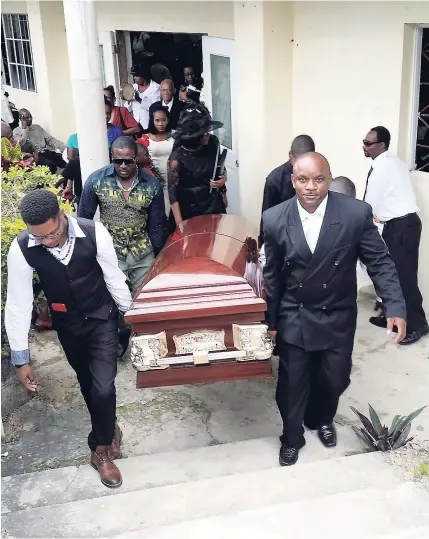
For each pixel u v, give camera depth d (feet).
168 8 23.81
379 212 14.34
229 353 9.86
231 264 10.48
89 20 14.26
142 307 9.77
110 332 10.07
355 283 9.98
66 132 32.45
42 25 30.42
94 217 15.08
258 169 19.57
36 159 25.04
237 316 9.75
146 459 11.16
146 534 8.28
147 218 14.20
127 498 9.60
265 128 18.90
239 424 12.49
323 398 10.83
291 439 10.69
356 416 12.30
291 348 10.12
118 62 28.63
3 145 17.11
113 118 23.82
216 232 12.37
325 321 9.87
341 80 17.01
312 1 17.31
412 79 15.34
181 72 30.07
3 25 35.17
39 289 13.46
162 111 18.43
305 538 8.04
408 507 8.54
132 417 12.82
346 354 10.18
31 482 10.66
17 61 34.71
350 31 16.34
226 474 10.62
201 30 22.34
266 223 9.72
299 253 9.49
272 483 9.78
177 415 12.84
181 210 16.38
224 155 16.65
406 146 15.84
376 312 16.44
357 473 9.89
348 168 17.49
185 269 10.28
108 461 10.57
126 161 13.21
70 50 14.48
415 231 14.39
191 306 9.68
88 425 12.71
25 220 8.64
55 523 9.17
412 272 14.61
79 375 10.68
